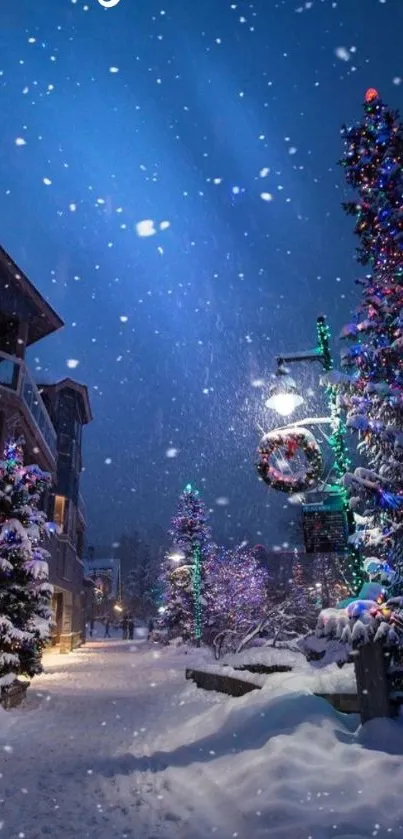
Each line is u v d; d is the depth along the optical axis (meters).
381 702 6.43
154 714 10.57
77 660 25.72
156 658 25.53
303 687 7.98
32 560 12.70
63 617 32.84
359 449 8.08
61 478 34.38
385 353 7.87
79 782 6.16
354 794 4.79
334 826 4.16
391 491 7.67
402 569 7.61
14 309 24.94
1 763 6.97
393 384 7.98
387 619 6.91
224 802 5.14
